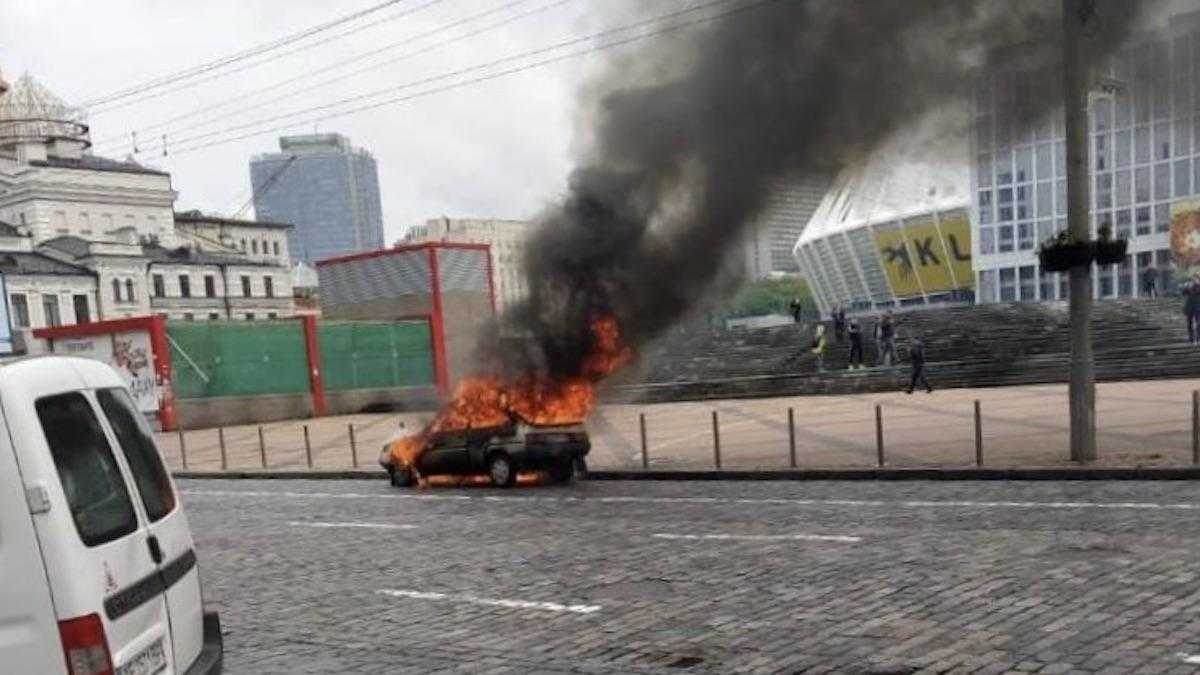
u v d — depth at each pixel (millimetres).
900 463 13523
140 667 4418
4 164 65438
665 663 5938
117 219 68188
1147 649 5434
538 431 15094
